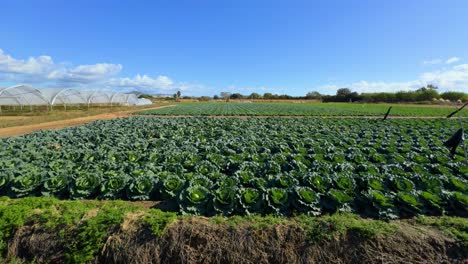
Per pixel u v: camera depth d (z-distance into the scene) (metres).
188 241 5.46
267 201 6.72
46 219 5.80
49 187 7.86
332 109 54.69
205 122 25.58
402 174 8.76
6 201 6.61
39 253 5.48
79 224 5.70
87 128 20.78
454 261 5.07
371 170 9.10
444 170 9.37
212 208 6.70
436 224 5.90
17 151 11.82
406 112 44.62
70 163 9.84
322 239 5.38
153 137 18.19
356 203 7.17
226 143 13.79
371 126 22.89
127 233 5.54
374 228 5.48
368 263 5.10
